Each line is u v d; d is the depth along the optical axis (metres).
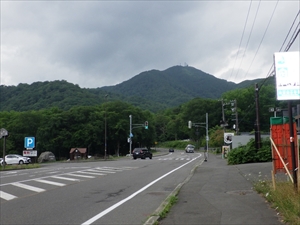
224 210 10.23
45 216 10.74
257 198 12.03
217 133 76.12
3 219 10.42
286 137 13.57
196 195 13.37
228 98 96.62
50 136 87.69
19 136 88.12
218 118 108.50
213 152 76.62
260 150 30.77
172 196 12.76
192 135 114.69
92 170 29.31
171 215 9.88
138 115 98.56
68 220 10.10
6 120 93.44
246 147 31.83
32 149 47.97
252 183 16.00
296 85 10.80
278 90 10.88
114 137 91.25
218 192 13.95
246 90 95.00
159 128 155.75
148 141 105.81
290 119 11.22
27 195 15.18
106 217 10.37
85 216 10.60
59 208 12.03
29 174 26.98
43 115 92.88
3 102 136.75
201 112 112.50
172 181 19.97
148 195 14.62
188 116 116.62
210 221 8.95
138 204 12.48
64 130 87.62
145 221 9.23
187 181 18.38
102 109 95.31
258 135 31.12
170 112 169.88
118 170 28.94
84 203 12.95
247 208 10.36
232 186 15.59
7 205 12.79
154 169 29.58
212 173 22.55
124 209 11.58
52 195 15.08
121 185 18.28
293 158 11.07
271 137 13.48
